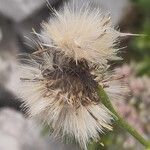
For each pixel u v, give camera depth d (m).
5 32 0.34
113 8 0.33
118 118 0.15
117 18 0.33
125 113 0.24
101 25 0.14
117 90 0.15
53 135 0.15
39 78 0.14
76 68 0.14
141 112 0.24
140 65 0.29
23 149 0.29
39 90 0.14
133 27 0.33
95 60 0.14
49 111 0.14
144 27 0.32
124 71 0.24
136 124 0.24
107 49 0.14
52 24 0.14
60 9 0.15
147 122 0.24
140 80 0.24
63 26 0.14
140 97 0.24
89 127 0.14
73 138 0.15
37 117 0.15
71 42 0.14
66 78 0.14
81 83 0.14
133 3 0.34
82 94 0.14
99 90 0.14
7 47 0.34
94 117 0.14
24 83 0.15
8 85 0.31
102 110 0.14
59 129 0.15
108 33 0.14
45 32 0.14
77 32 0.14
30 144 0.29
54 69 0.14
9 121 0.30
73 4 0.14
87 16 0.14
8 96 0.31
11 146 0.29
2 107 0.32
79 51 0.14
